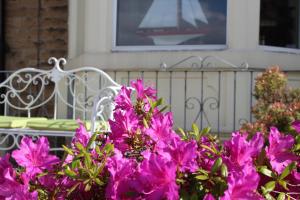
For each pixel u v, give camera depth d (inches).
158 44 211.6
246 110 192.2
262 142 62.3
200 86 197.9
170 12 210.4
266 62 195.2
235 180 53.3
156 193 53.6
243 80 192.9
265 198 57.5
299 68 202.8
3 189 60.1
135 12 213.2
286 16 207.9
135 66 204.7
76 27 222.4
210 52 197.6
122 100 73.5
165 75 202.7
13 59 242.1
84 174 58.7
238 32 196.4
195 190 57.0
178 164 57.0
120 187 56.7
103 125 147.5
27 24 239.6
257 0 196.5
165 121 66.6
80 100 209.6
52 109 228.4
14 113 236.7
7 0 242.5
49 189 62.2
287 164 61.8
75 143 67.5
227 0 201.0
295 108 138.1
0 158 63.2
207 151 63.9
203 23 206.2
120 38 214.4
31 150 63.9
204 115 196.5
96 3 212.8
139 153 65.4
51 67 235.0
